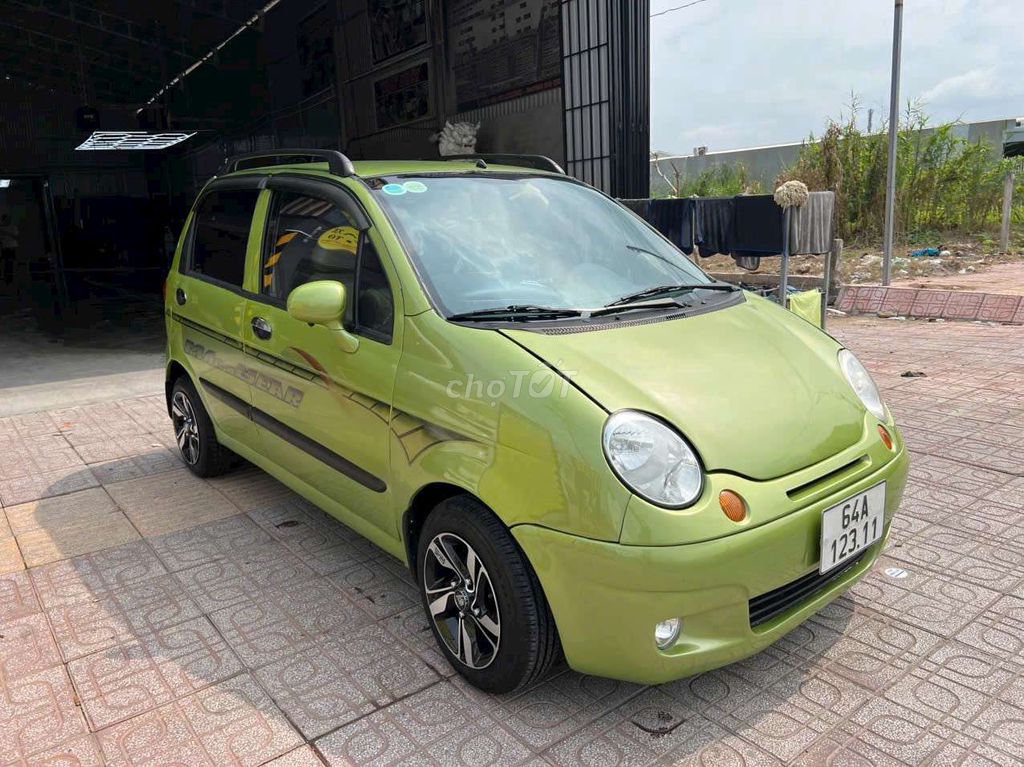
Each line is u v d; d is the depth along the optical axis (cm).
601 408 212
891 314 869
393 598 311
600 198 362
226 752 225
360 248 288
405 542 267
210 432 437
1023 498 374
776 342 271
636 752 218
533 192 334
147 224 2142
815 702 236
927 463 423
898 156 1279
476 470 227
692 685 247
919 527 348
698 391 228
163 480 458
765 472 216
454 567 247
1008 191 1158
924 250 1200
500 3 958
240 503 418
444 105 1089
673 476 204
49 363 862
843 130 1311
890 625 274
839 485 228
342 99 1307
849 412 253
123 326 1144
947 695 236
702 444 212
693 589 198
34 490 450
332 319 272
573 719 233
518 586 222
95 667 271
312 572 335
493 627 236
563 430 210
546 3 901
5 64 1543
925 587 299
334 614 300
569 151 923
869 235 1306
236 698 250
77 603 317
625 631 204
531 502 212
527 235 307
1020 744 214
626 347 241
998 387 560
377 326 275
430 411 244
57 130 1920
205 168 1827
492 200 318
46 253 2036
